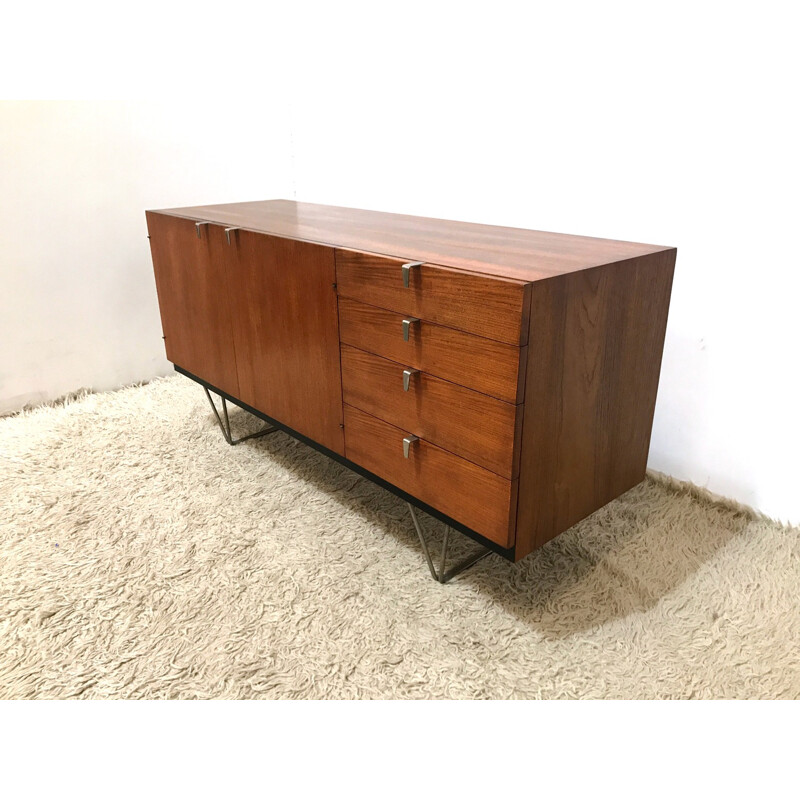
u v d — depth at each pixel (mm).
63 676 1239
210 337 1910
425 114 2105
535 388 1127
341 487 1872
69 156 2250
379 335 1341
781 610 1364
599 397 1290
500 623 1357
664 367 1776
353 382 1455
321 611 1396
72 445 2115
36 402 2422
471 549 1587
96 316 2471
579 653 1279
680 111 1546
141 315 2584
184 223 1829
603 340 1237
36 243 2264
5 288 2242
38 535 1650
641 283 1278
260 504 1787
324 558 1563
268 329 1656
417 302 1227
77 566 1537
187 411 2365
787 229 1458
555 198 1846
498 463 1175
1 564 1543
